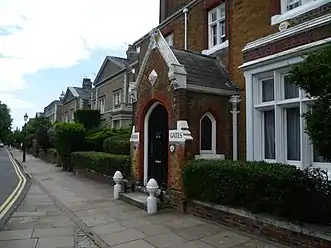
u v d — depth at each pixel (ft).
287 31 23.89
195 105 27.86
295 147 24.35
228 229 21.04
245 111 29.68
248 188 19.71
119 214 26.09
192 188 25.03
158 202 27.35
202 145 28.81
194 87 27.53
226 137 29.91
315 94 12.44
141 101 33.17
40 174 61.93
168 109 28.27
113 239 19.58
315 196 16.63
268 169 18.71
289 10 27.30
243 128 29.78
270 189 18.17
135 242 18.89
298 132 24.14
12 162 98.94
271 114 26.81
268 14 28.91
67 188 42.73
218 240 18.86
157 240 19.15
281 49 24.44
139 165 33.45
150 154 33.35
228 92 29.89
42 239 19.77
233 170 20.93
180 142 26.58
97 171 50.78
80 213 26.94
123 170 40.55
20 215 26.61
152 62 30.99
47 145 106.93
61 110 179.22
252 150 27.25
